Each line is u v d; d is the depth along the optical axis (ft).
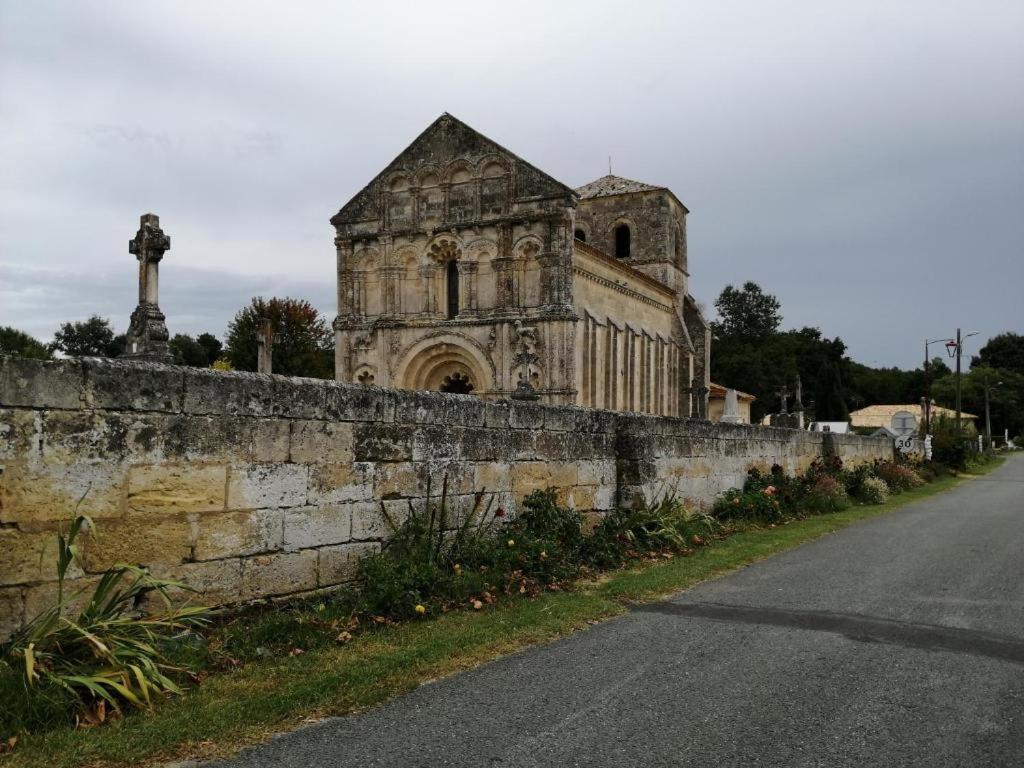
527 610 28.63
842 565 39.47
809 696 20.06
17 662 18.54
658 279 171.73
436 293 127.24
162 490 23.50
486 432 36.27
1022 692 20.43
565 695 20.11
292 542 27.20
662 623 27.53
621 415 46.83
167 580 22.85
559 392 116.26
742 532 52.60
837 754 16.60
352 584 29.09
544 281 118.83
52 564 20.97
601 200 177.47
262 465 26.30
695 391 175.32
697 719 18.49
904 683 21.08
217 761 16.16
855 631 26.43
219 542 24.95
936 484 109.60
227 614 25.05
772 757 16.44
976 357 431.84
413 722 18.26
